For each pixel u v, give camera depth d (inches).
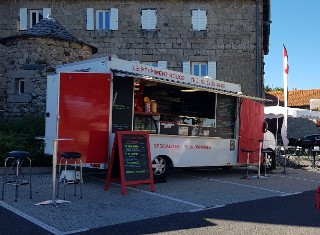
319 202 306.3
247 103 501.7
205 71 904.9
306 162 683.4
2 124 490.6
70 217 246.1
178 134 415.5
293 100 1467.8
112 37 895.1
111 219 245.1
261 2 898.1
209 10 900.6
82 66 394.6
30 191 297.6
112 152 342.3
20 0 901.2
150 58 892.0
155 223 239.3
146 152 347.3
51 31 587.2
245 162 492.4
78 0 899.4
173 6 900.6
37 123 498.9
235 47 892.6
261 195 349.7
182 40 895.7
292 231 230.4
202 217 257.9
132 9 900.6
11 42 581.3
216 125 461.1
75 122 359.3
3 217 242.1
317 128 1267.2
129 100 379.9
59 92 358.6
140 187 366.0
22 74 569.6
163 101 480.7
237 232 225.0
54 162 277.1
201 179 442.3
